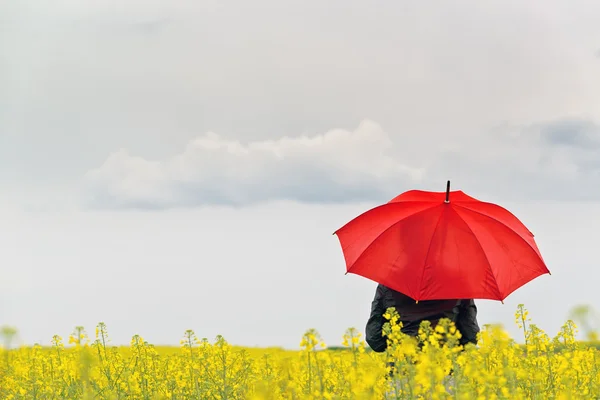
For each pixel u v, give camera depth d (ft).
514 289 24.35
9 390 30.78
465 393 19.13
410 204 25.35
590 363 27.96
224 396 29.27
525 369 24.36
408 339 20.75
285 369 26.86
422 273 23.72
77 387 28.02
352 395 20.54
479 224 24.97
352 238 25.63
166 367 33.50
